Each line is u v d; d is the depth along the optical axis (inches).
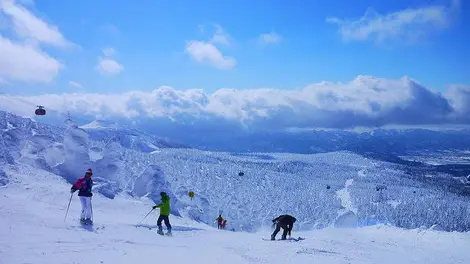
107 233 520.7
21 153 1073.5
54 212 613.6
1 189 705.6
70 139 1112.8
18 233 424.5
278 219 708.7
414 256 628.4
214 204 2783.0
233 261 442.9
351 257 553.3
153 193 1132.5
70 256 362.6
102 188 940.6
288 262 469.1
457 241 820.0
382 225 1010.1
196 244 555.8
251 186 7519.7
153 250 457.4
